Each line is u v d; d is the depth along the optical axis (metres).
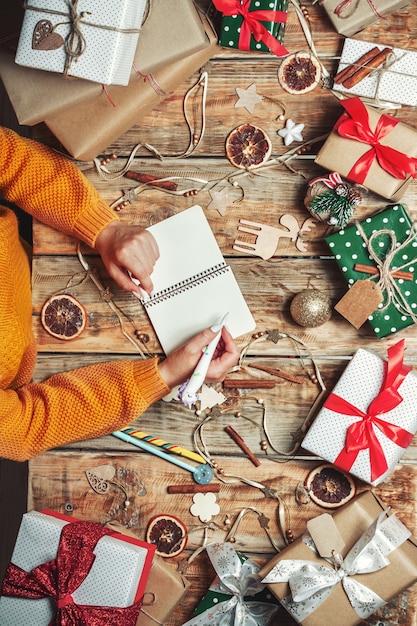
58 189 1.28
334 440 1.25
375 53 1.27
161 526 1.36
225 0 1.23
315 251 1.33
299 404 1.34
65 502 1.38
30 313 1.37
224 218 1.35
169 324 1.35
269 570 1.23
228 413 1.36
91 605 1.20
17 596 1.24
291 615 1.25
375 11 1.26
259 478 1.35
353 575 1.21
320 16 1.31
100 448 1.38
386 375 1.23
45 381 1.32
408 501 1.30
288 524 1.34
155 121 1.36
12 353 1.25
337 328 1.33
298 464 1.34
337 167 1.23
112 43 1.08
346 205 1.23
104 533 1.24
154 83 1.26
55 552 1.23
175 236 1.35
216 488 1.35
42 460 1.39
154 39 1.19
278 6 1.23
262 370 1.35
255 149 1.34
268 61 1.33
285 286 1.34
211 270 1.34
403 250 1.24
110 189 1.38
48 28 1.09
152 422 1.38
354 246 1.26
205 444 1.36
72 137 1.29
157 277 1.35
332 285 1.33
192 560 1.35
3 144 1.28
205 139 1.35
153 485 1.37
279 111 1.33
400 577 1.20
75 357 1.39
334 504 1.32
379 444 1.23
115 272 1.29
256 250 1.34
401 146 1.21
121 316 1.38
